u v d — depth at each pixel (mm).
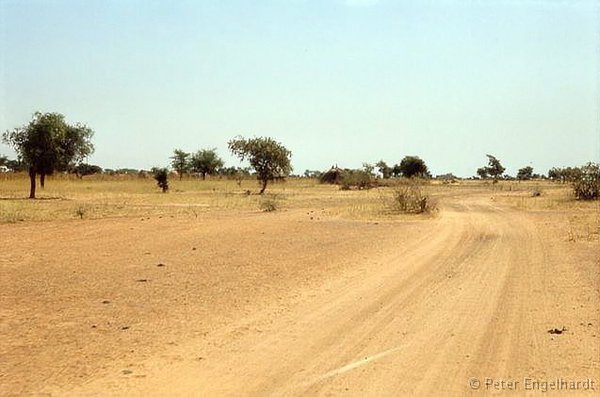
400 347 7859
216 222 28844
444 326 8938
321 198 55156
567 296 11062
